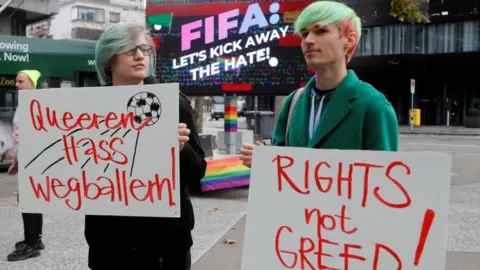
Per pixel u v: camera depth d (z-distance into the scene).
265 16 9.62
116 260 2.31
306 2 9.43
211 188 7.72
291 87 9.64
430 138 20.81
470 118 27.03
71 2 45.97
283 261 1.94
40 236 4.80
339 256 1.89
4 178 9.95
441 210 1.77
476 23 26.22
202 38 9.91
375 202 1.85
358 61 28.22
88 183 2.23
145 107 2.14
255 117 16.88
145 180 2.16
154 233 2.27
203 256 4.72
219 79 9.91
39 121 2.28
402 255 1.81
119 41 2.23
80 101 2.22
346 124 2.03
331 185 1.90
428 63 27.69
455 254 4.72
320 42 2.04
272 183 1.96
